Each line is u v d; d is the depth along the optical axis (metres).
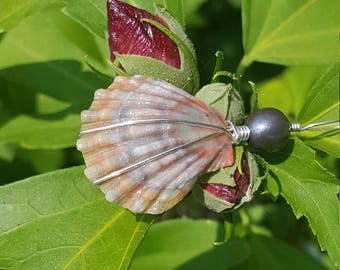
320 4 0.21
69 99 0.23
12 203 0.17
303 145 0.17
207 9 0.29
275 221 0.25
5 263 0.17
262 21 0.21
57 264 0.17
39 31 0.23
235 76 0.17
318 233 0.17
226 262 0.22
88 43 0.23
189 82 0.17
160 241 0.23
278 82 0.26
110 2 0.16
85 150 0.16
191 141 0.15
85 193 0.18
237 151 0.16
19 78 0.23
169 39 0.16
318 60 0.21
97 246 0.17
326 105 0.19
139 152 0.15
